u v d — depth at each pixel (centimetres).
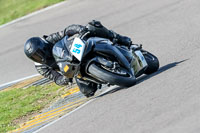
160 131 1689
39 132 2359
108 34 2530
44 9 6425
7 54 4938
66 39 2444
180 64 2761
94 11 5675
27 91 3488
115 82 2341
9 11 6850
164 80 2417
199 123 1645
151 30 4362
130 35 4397
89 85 2581
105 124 1981
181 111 1823
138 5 5431
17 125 2764
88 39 2369
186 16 4484
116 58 2439
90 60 2323
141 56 2741
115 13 5347
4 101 3381
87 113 2309
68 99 3000
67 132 2094
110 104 2294
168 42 3759
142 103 2094
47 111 2886
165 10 4906
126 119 1942
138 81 2670
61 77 2547
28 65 4369
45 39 2514
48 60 2481
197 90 2027
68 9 6106
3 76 4253
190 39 3622
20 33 5622
